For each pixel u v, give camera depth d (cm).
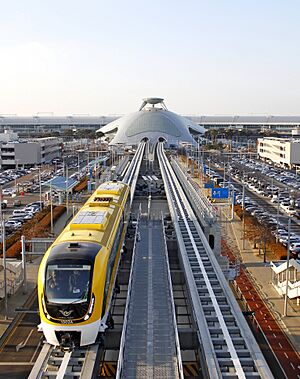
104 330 2556
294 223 7250
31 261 5244
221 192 7338
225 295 3244
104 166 13612
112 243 3064
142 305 3156
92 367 2320
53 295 2442
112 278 3052
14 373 2998
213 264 3900
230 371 2325
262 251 5853
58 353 2503
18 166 14425
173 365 2397
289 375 3088
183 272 3984
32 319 3797
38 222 6756
